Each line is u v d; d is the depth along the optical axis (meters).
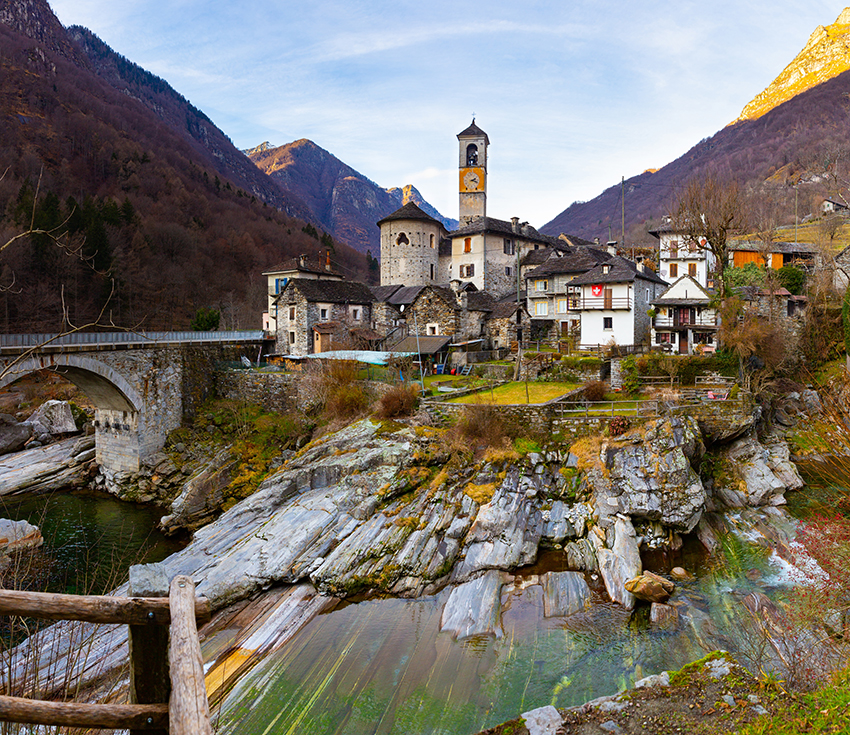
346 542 25.30
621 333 48.97
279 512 29.03
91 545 30.33
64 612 3.87
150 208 97.94
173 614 3.98
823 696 10.27
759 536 27.62
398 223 72.00
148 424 40.31
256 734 15.62
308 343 53.44
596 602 22.22
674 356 41.62
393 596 23.11
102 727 3.88
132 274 71.50
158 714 3.94
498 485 28.33
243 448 38.59
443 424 33.16
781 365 42.41
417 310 55.03
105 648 17.36
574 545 25.89
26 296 52.94
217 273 92.56
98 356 36.53
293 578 23.98
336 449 32.72
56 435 48.03
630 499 27.52
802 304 50.94
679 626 20.19
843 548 14.66
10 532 24.22
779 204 93.00
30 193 60.69
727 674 11.50
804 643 14.40
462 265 70.38
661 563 25.61
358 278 122.56
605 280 48.88
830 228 74.00
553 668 18.22
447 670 18.23
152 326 67.94
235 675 18.20
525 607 21.94
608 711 10.93
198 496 33.78
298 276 63.78
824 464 19.62
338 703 16.75
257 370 46.50
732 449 33.94
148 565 4.44
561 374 43.81
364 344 53.78
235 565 24.28
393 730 15.59
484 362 49.62
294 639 20.23
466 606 21.66
